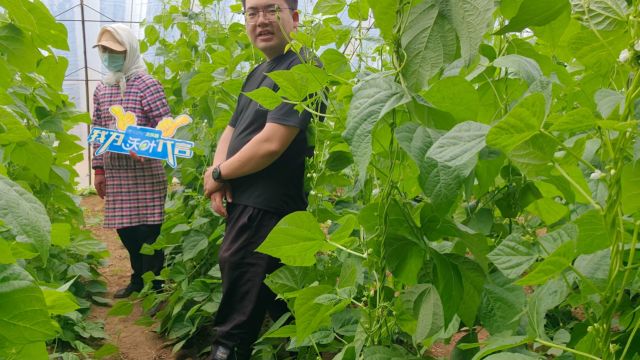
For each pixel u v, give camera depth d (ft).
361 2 7.98
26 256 4.56
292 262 5.62
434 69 4.27
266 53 9.75
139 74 14.47
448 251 5.51
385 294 6.05
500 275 5.34
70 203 12.89
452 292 5.07
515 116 3.45
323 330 7.35
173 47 16.89
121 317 14.70
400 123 5.15
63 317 12.40
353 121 4.39
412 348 8.86
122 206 14.40
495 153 4.90
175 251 13.79
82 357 12.35
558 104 5.85
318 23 9.37
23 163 7.70
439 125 4.75
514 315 5.15
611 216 3.62
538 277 3.90
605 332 3.78
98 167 15.25
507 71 5.95
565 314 9.55
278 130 8.89
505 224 6.57
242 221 9.53
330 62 7.56
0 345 3.89
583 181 4.65
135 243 15.14
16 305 3.80
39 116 10.49
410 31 4.34
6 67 5.95
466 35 3.97
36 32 5.95
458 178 4.16
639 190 3.70
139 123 14.29
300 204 9.80
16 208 3.67
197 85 12.06
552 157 3.78
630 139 3.52
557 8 4.30
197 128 14.40
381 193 5.44
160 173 14.64
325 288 5.82
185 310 12.92
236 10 14.55
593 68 5.02
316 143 8.49
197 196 12.95
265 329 11.22
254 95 6.42
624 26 4.21
